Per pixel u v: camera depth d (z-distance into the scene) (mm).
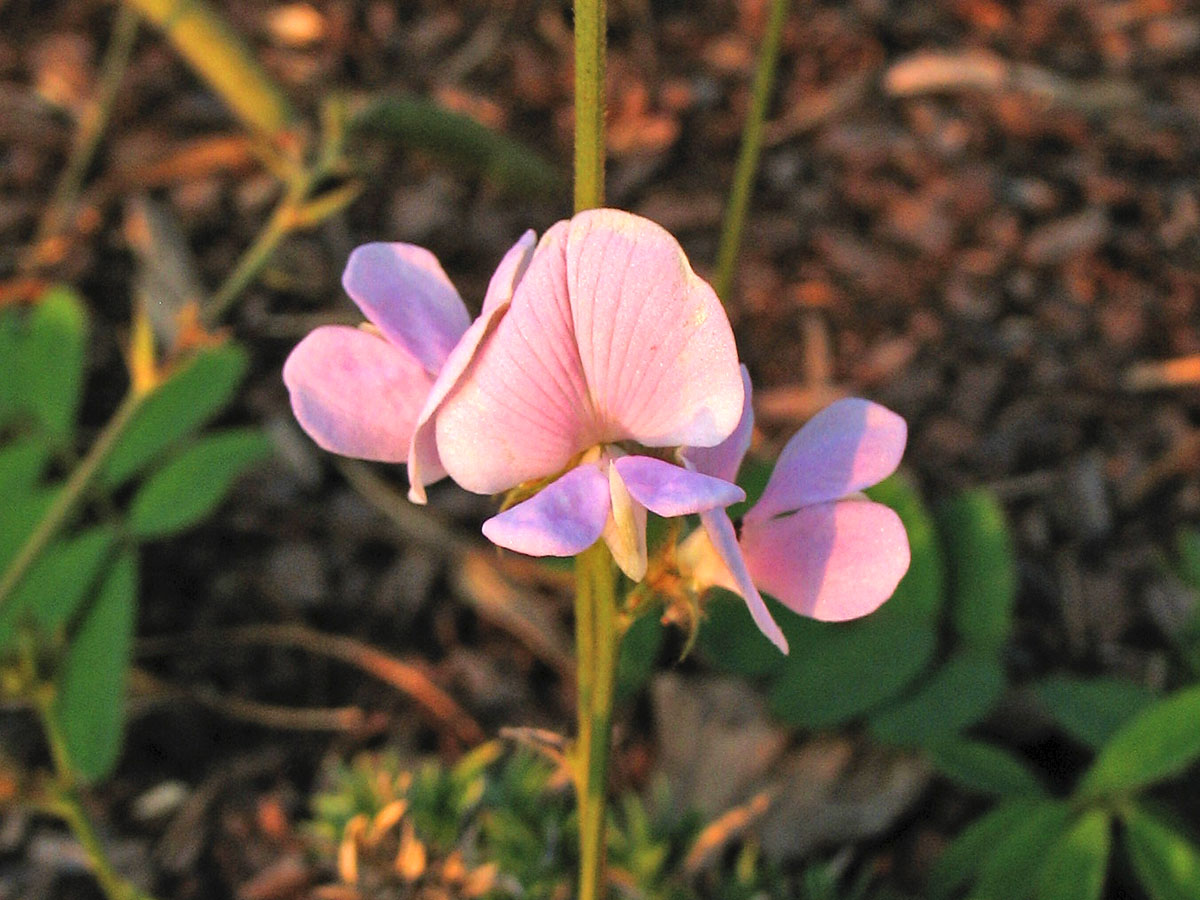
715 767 286
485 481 178
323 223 396
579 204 183
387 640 323
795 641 264
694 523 198
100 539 271
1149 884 240
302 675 317
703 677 299
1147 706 263
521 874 245
